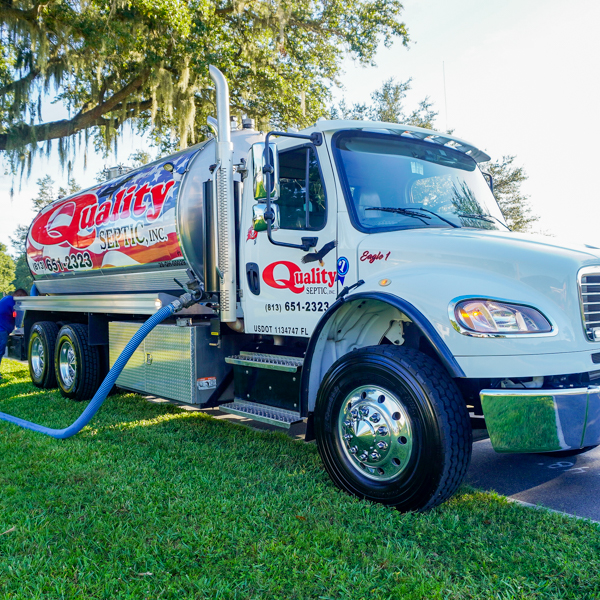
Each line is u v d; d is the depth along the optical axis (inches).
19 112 601.3
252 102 764.0
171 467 157.9
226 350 194.1
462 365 120.1
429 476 119.1
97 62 641.6
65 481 147.8
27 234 347.6
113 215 250.5
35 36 579.8
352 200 150.8
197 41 636.7
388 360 127.3
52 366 298.0
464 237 136.1
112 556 104.3
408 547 107.7
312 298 158.1
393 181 160.7
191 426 210.8
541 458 179.9
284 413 163.0
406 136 168.1
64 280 310.8
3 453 174.7
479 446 196.4
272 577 96.7
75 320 295.9
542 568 98.5
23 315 332.8
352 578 96.0
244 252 183.0
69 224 291.3
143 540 109.5
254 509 125.4
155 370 210.2
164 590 92.6
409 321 149.1
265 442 188.4
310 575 96.9
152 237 222.7
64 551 106.4
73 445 182.2
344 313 148.7
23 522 120.7
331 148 154.7
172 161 228.1
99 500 132.0
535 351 118.6
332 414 139.2
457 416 120.6
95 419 223.1
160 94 650.8
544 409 116.3
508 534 114.3
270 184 145.0
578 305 122.9
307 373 150.2
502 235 142.9
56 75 612.7
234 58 724.0
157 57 641.6
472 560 103.2
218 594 91.0
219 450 176.1
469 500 133.6
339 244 150.4
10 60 658.2
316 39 789.9
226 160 182.2
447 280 126.8
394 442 125.8
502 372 118.2
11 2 575.2
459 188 174.7
